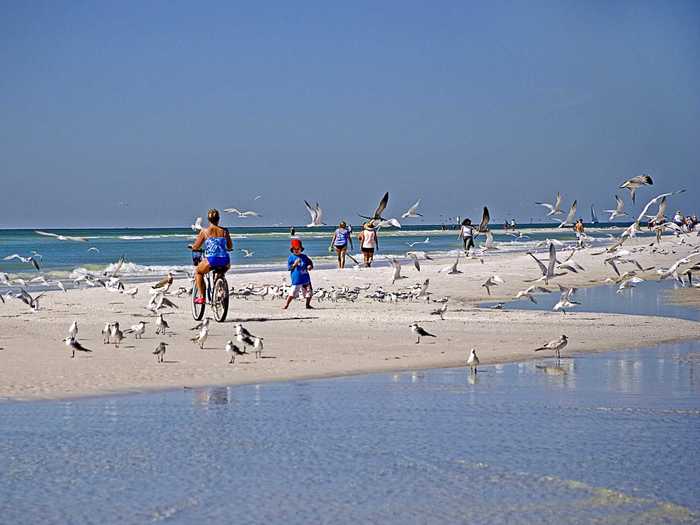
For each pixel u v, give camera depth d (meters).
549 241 23.31
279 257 65.56
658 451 9.90
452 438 10.42
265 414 11.60
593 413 11.81
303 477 8.89
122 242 105.19
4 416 11.32
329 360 16.20
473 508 8.02
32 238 122.56
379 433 10.64
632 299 32.06
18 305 26.62
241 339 16.19
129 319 22.70
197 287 22.69
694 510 7.98
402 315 24.41
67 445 9.95
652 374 15.14
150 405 12.12
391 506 8.06
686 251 63.50
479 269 44.75
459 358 16.77
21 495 8.25
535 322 23.14
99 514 7.78
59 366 14.89
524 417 11.54
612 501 8.20
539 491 8.48
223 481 8.73
